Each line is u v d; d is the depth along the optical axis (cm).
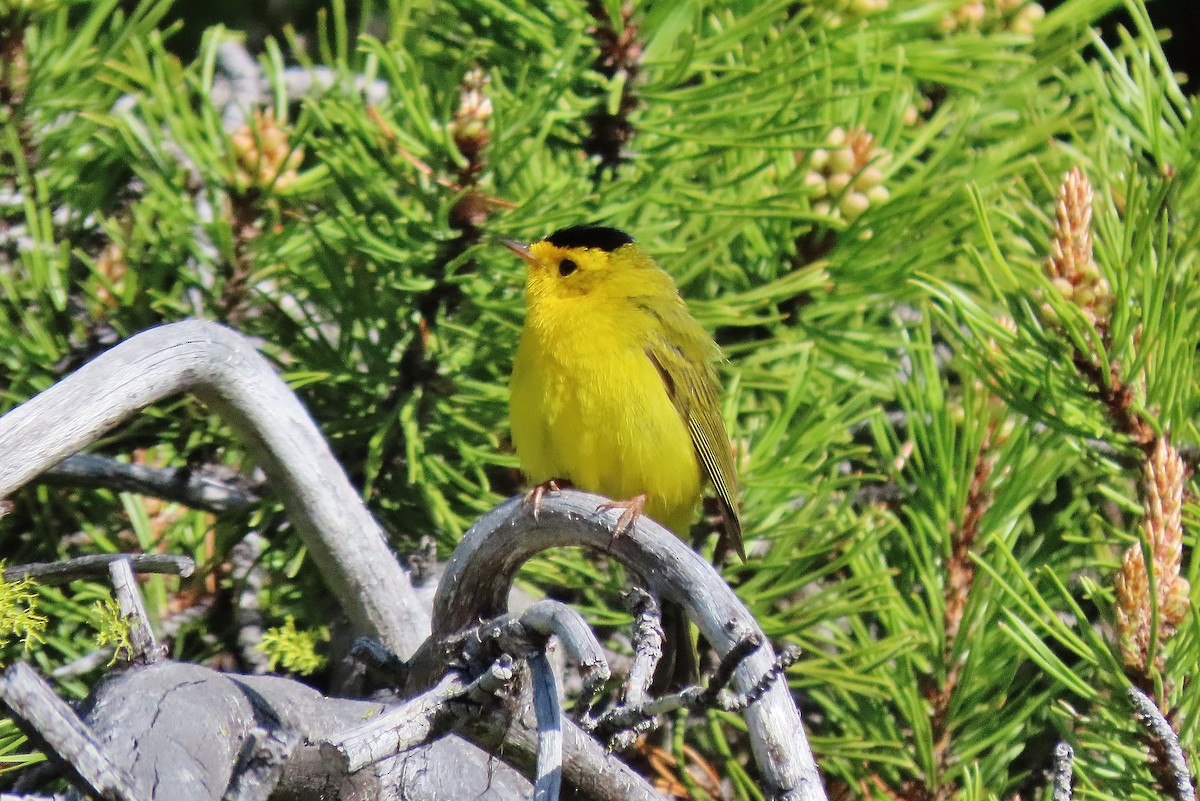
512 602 916
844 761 886
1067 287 778
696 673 788
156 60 971
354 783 600
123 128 958
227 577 956
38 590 837
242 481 957
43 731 455
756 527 947
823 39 948
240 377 761
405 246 876
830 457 992
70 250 957
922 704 834
